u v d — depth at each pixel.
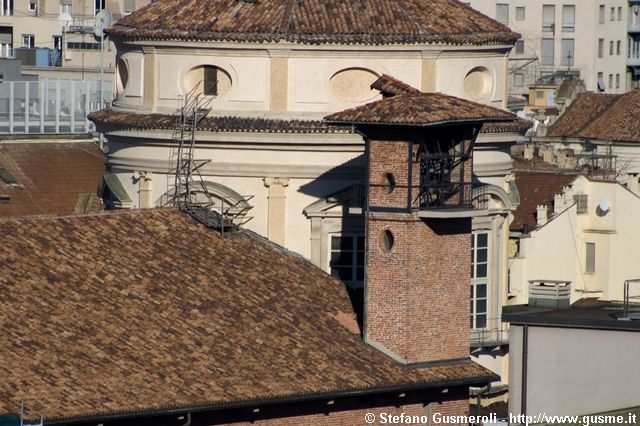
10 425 188.12
